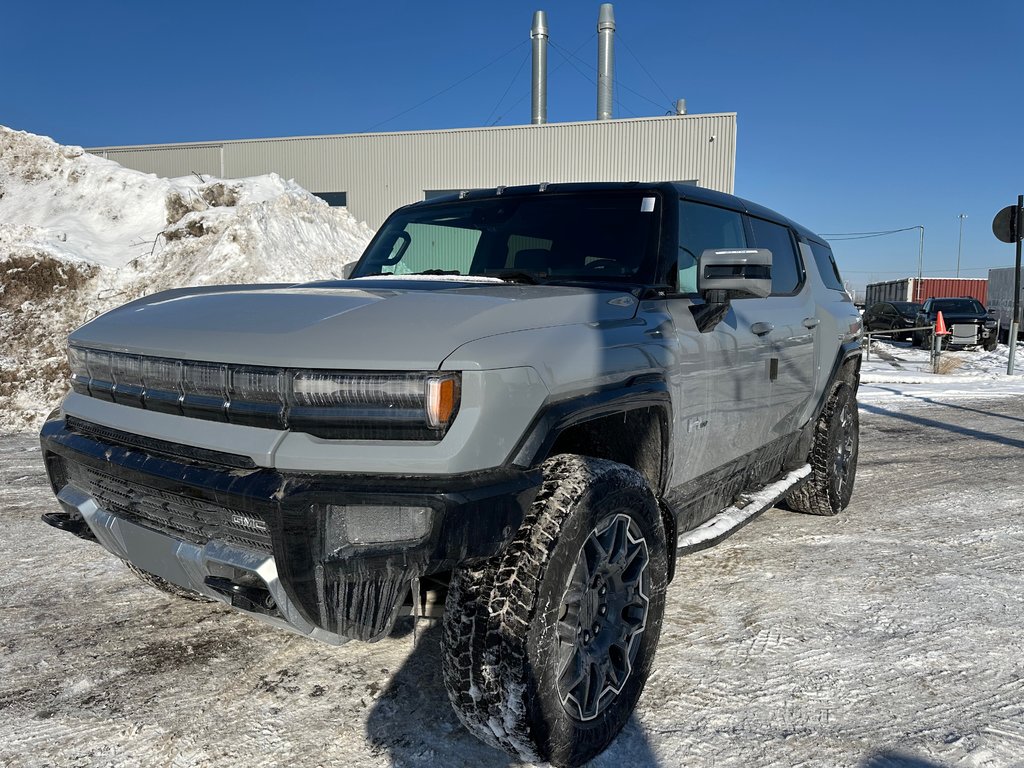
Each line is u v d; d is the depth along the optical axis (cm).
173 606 330
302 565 184
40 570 372
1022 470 621
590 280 288
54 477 258
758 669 278
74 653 287
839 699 258
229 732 236
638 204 308
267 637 301
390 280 286
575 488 208
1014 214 1327
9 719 243
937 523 468
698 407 287
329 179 2380
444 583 217
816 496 466
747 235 371
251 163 2448
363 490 183
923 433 793
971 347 1988
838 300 486
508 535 193
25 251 968
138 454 218
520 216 326
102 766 219
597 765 220
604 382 228
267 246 1112
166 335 221
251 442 194
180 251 1080
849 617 325
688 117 2100
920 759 225
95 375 244
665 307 274
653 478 262
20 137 1424
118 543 237
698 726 241
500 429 193
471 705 197
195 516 209
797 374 393
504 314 211
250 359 198
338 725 240
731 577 372
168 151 2519
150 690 261
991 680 272
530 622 193
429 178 2302
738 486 351
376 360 188
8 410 752
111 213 1283
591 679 220
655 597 245
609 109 2808
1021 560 400
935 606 338
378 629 196
